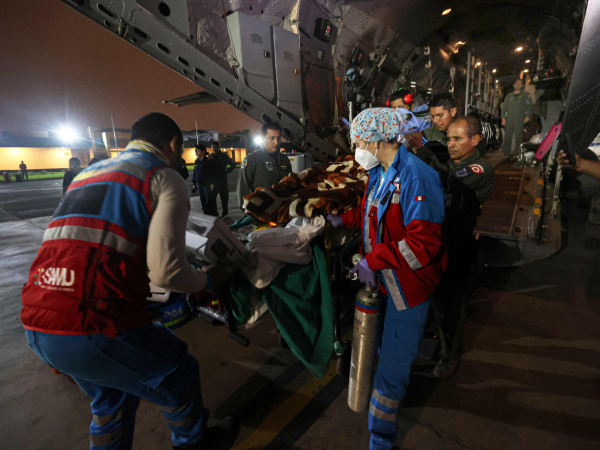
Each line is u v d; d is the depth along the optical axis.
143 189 1.07
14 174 21.11
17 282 3.66
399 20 5.74
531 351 2.24
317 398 1.90
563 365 2.09
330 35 4.77
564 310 2.75
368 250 1.50
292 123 4.44
